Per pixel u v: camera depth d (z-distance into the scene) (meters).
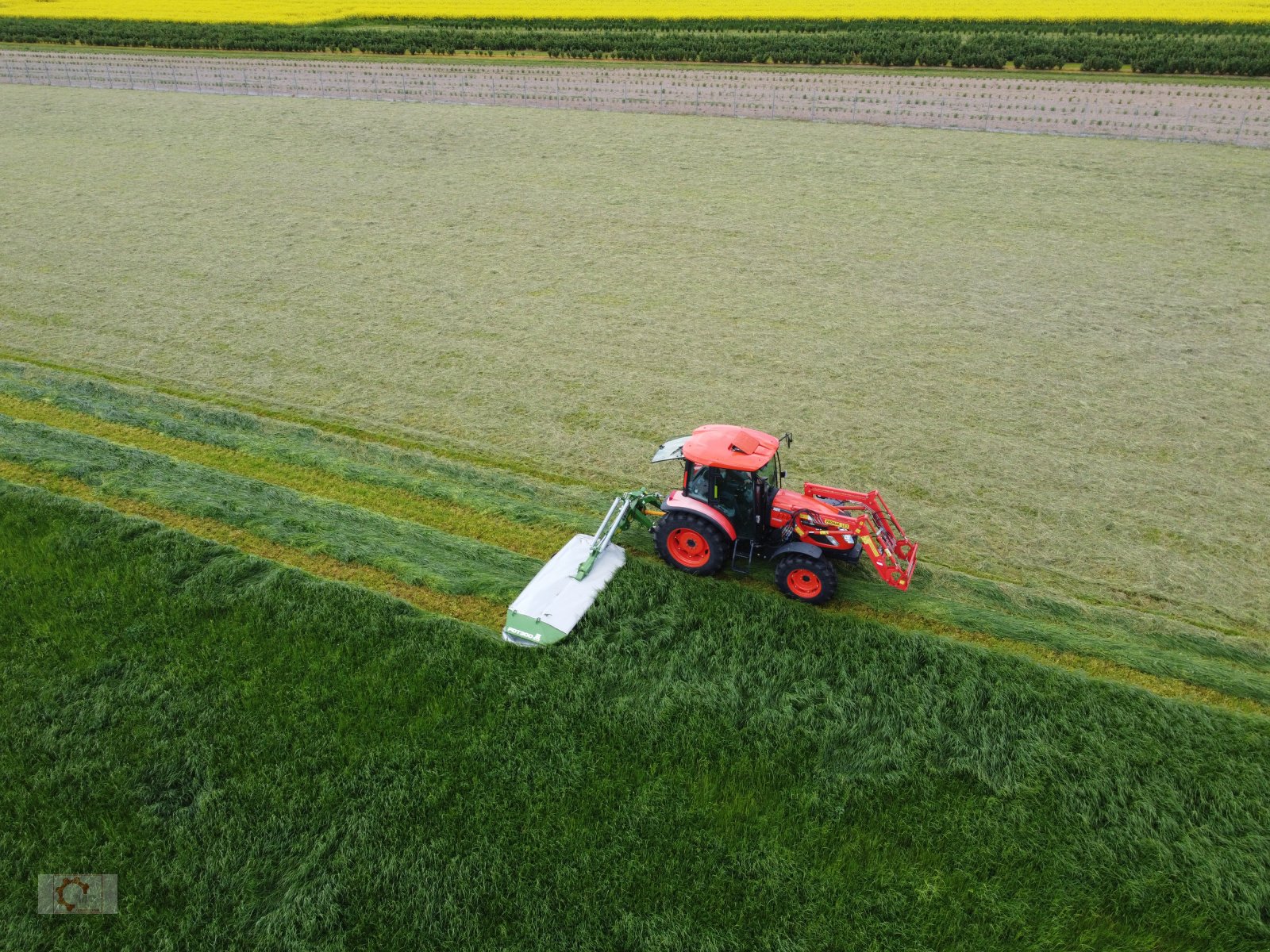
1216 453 12.94
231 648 8.91
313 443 13.25
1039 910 6.45
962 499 11.91
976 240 22.17
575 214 24.27
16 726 7.91
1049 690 8.43
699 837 6.95
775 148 30.98
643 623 9.24
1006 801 7.31
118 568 10.06
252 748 7.72
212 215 24.08
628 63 46.12
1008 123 33.62
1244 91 36.69
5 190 26.17
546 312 18.05
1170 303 18.30
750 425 13.77
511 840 6.92
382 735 7.89
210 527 11.16
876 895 6.53
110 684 8.42
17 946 6.16
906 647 8.90
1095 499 11.90
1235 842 6.95
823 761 7.67
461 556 10.72
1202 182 26.39
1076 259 20.80
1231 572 10.51
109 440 13.24
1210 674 8.82
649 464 12.77
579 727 7.98
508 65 45.53
